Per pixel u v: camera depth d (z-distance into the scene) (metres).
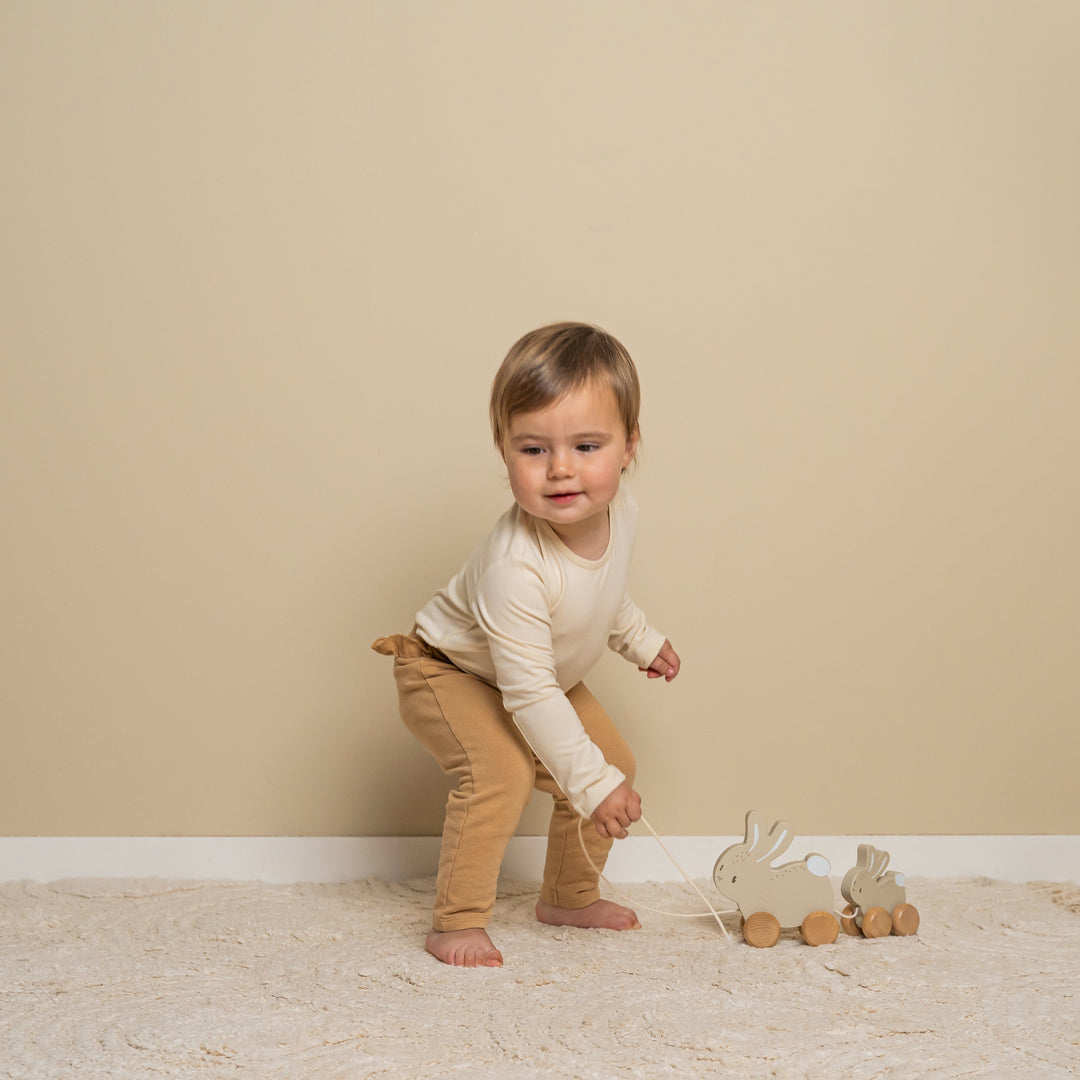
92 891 1.56
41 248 1.66
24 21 1.67
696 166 1.71
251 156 1.68
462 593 1.37
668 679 1.51
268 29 1.68
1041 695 1.73
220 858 1.65
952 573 1.73
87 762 1.65
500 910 1.50
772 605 1.71
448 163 1.69
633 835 1.68
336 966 1.22
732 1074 0.93
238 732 1.66
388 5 1.69
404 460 1.68
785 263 1.71
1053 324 1.74
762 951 1.29
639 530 1.69
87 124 1.67
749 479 1.71
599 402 1.21
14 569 1.65
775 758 1.71
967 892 1.60
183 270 1.67
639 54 1.71
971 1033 1.02
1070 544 1.74
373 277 1.68
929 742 1.72
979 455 1.73
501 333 1.69
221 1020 1.05
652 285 1.70
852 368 1.72
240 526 1.67
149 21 1.68
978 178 1.73
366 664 1.67
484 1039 1.00
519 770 1.30
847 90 1.72
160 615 1.66
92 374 1.66
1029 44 1.74
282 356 1.67
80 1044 0.99
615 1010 1.07
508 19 1.70
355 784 1.67
